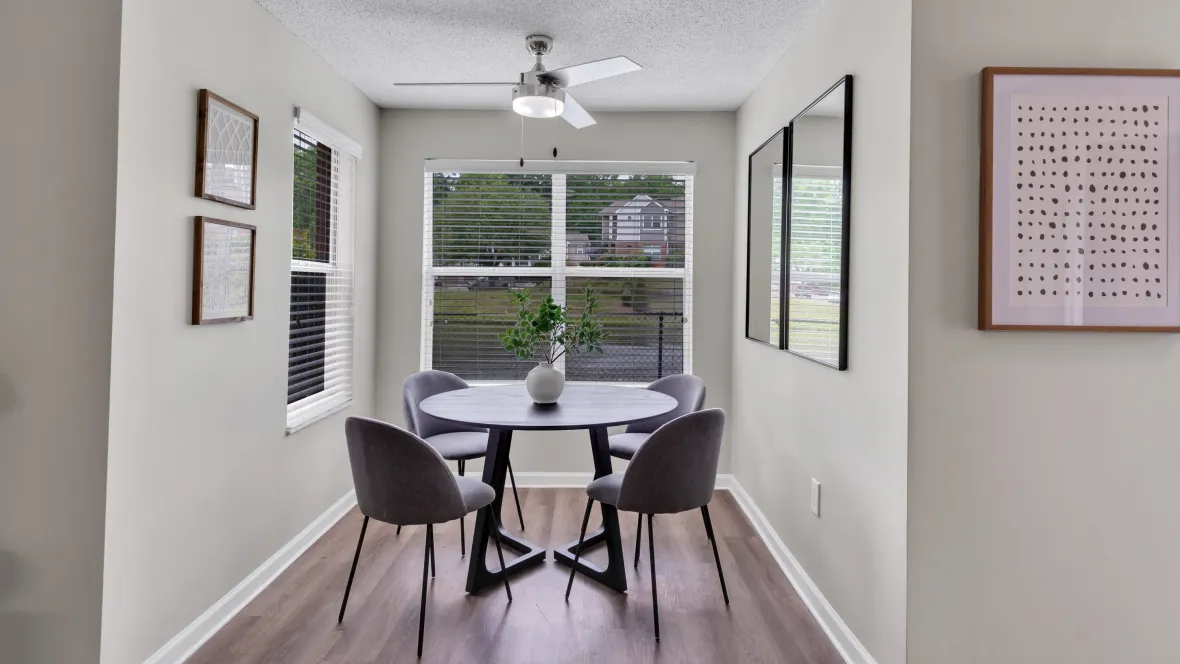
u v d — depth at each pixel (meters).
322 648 2.13
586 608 2.42
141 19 1.84
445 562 2.82
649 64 3.12
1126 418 1.81
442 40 2.85
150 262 1.91
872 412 2.01
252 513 2.50
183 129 2.04
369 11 2.57
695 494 2.30
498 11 2.56
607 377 3.99
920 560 1.80
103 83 1.76
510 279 3.98
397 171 3.90
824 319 2.38
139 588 1.89
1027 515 1.81
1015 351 1.80
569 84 2.67
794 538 2.73
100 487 1.76
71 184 1.76
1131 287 1.78
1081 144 1.77
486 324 3.98
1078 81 1.77
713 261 3.94
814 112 2.49
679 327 4.00
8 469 1.77
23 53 1.77
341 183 3.44
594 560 2.82
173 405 2.02
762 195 3.23
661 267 3.99
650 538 2.25
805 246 2.58
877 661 1.96
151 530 1.94
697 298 3.95
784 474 2.89
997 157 1.77
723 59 3.04
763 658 2.11
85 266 1.76
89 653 1.76
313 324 3.12
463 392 3.08
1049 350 1.80
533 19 2.63
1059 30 1.80
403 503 2.12
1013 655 1.82
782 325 2.86
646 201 3.98
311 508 3.04
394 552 2.92
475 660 2.07
